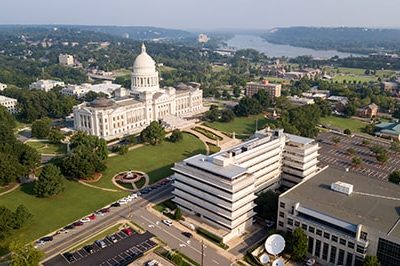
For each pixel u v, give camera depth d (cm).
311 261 15575
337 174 19888
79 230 17500
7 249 15825
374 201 16862
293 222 16625
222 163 17850
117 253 15775
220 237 16738
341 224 15125
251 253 15712
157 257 14125
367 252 14688
